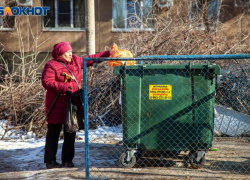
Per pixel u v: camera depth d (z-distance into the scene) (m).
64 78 16.38
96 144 22.19
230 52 30.03
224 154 19.20
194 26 30.66
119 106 27.77
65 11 54.56
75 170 16.45
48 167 16.92
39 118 26.56
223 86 26.50
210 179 14.84
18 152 21.12
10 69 52.47
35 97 28.00
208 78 15.94
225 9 49.72
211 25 32.97
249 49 30.98
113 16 53.59
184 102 16.06
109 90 27.70
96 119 27.45
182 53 29.11
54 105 16.34
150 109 16.17
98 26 53.53
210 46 29.89
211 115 16.02
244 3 49.41
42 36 53.53
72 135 16.98
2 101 27.77
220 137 23.67
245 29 47.84
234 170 16.22
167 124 16.16
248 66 26.97
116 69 16.28
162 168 16.66
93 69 27.69
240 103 26.02
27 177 15.67
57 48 16.39
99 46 52.22
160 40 29.11
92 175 15.48
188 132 16.11
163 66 16.02
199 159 16.28
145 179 14.98
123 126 16.34
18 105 27.23
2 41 52.53
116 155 19.38
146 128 16.22
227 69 27.55
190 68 15.88
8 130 25.22
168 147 16.22
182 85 16.05
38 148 21.92
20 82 29.31
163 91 16.11
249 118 23.81
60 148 21.42
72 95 16.34
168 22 31.20
